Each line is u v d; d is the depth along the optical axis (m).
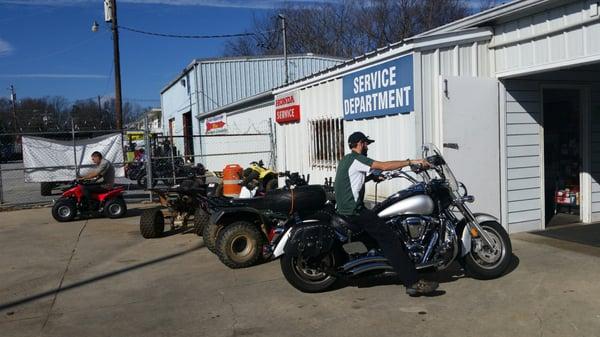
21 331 5.00
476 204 7.88
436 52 7.77
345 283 6.00
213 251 7.58
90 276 6.89
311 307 5.30
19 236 9.91
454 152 7.69
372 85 8.80
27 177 14.54
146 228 9.11
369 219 5.40
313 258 5.57
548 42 7.13
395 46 7.98
